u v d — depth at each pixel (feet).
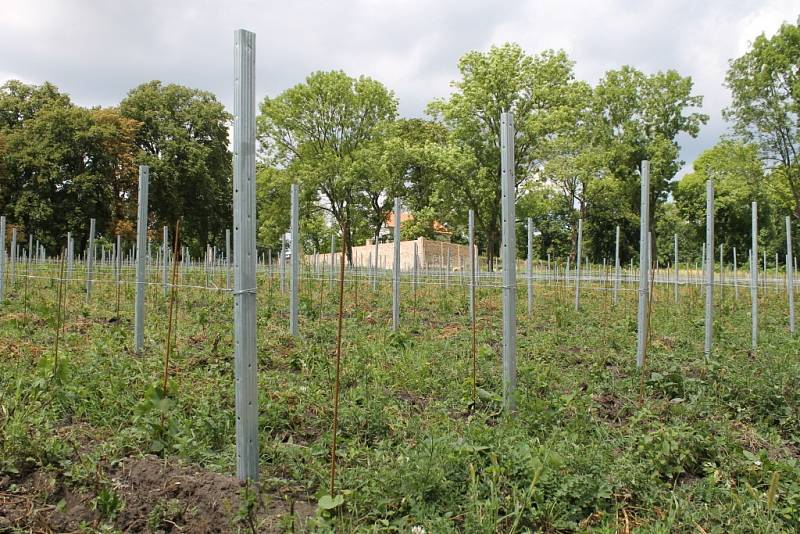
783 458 15.47
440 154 108.88
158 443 13.99
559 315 36.60
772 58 106.42
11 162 114.52
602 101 139.33
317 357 23.68
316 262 67.62
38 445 13.55
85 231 118.01
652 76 136.46
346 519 11.38
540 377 21.39
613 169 138.72
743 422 18.45
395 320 33.27
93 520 11.39
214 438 15.16
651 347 28.04
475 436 14.15
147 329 30.55
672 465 14.25
